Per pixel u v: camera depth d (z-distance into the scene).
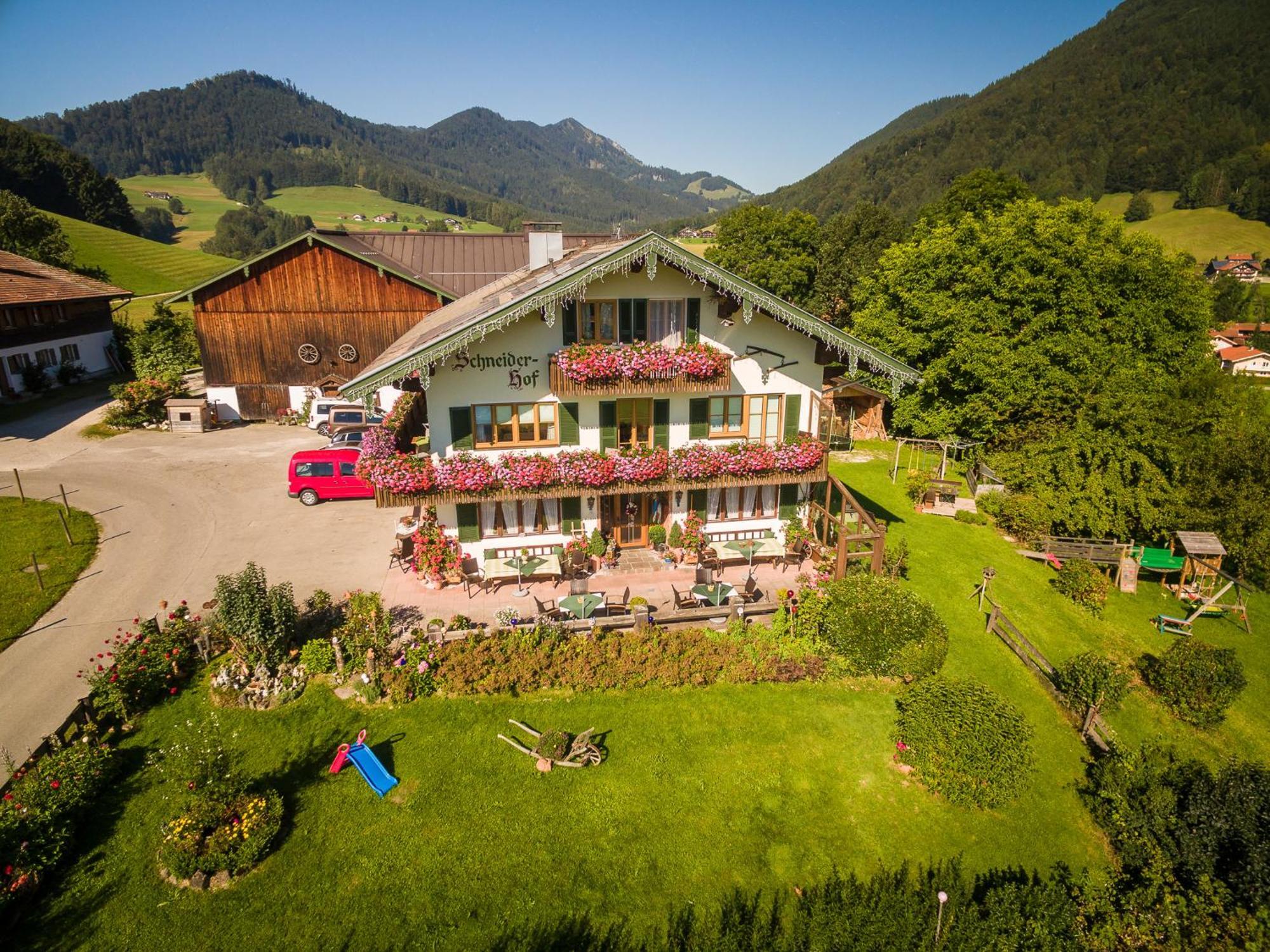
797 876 13.87
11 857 12.33
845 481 37.31
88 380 48.94
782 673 18.69
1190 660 21.09
